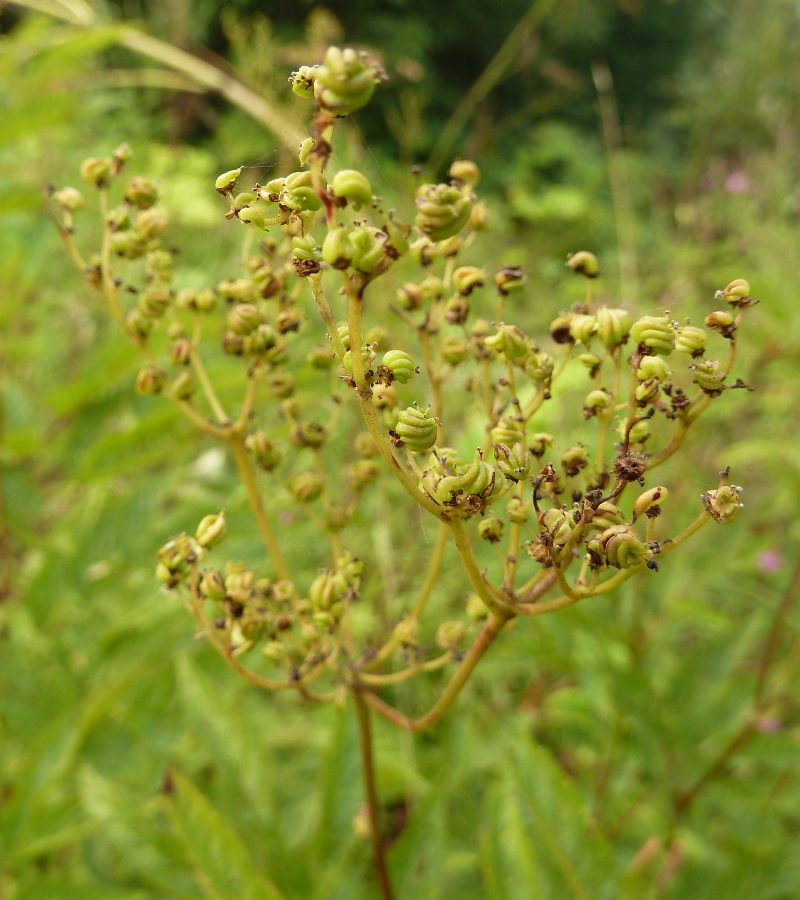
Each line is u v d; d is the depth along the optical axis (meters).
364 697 1.28
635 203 9.20
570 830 1.53
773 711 2.32
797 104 8.17
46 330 3.54
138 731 2.12
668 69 13.09
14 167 3.46
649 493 0.93
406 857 1.50
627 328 1.01
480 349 1.23
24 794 1.85
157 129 7.14
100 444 1.96
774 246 4.45
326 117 0.76
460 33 11.14
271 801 1.61
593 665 2.42
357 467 1.35
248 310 1.26
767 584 3.26
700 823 2.25
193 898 1.50
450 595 3.09
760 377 3.19
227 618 1.16
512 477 0.90
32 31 2.86
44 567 2.15
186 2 5.90
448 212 0.77
